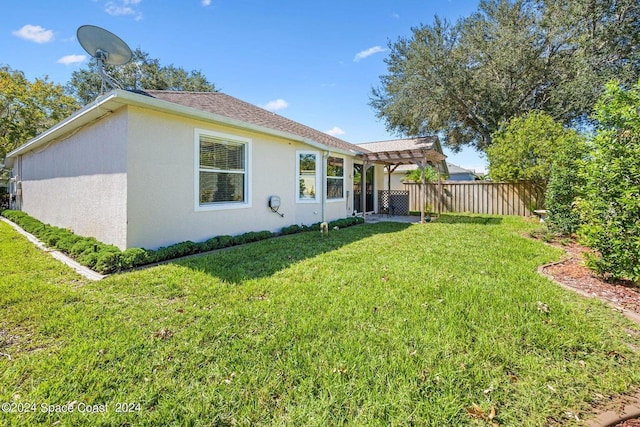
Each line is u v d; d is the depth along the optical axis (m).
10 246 6.06
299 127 10.65
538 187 11.50
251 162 7.12
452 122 17.39
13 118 18.47
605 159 3.91
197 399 1.85
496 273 4.32
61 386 1.93
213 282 3.84
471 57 14.87
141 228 5.09
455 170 30.20
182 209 5.71
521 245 6.23
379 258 5.12
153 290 3.57
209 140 6.24
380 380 2.01
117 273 4.26
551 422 1.72
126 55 5.73
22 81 18.52
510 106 14.52
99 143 5.69
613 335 2.63
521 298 3.36
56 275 4.15
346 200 10.87
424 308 3.10
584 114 13.05
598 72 11.95
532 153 10.27
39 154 9.62
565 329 2.69
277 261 4.90
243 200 7.05
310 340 2.49
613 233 3.78
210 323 2.77
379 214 13.81
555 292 3.57
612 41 11.84
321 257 5.18
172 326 2.71
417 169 20.52
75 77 23.77
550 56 14.15
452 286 3.74
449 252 5.59
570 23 12.46
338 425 1.67
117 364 2.16
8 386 1.94
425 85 14.81
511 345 2.44
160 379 2.02
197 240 5.98
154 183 5.26
